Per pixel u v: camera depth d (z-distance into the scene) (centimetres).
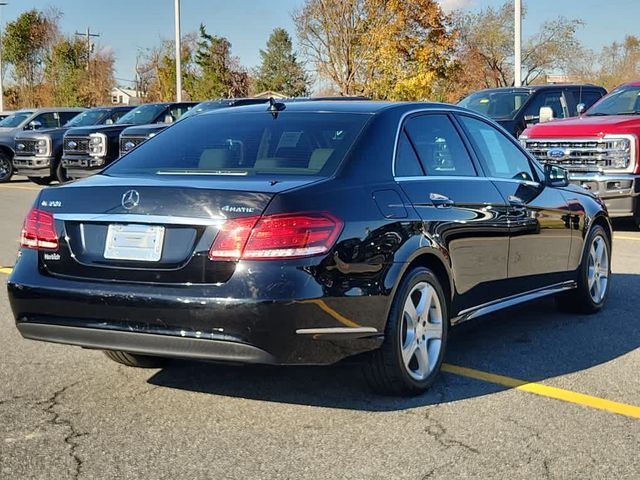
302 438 418
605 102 1273
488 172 576
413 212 480
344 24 3291
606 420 443
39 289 445
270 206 412
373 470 379
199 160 493
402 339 465
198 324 411
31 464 385
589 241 688
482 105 1656
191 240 418
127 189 437
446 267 503
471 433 424
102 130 1833
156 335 420
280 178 446
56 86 5372
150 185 435
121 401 475
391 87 3158
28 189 1983
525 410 459
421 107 543
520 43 2295
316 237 417
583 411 457
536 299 621
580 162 1161
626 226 1255
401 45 3125
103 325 432
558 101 1633
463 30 5003
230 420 444
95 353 574
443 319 503
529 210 600
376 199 459
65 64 5403
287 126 510
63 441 414
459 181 538
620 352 579
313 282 412
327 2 3288
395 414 452
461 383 507
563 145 1174
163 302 414
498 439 416
